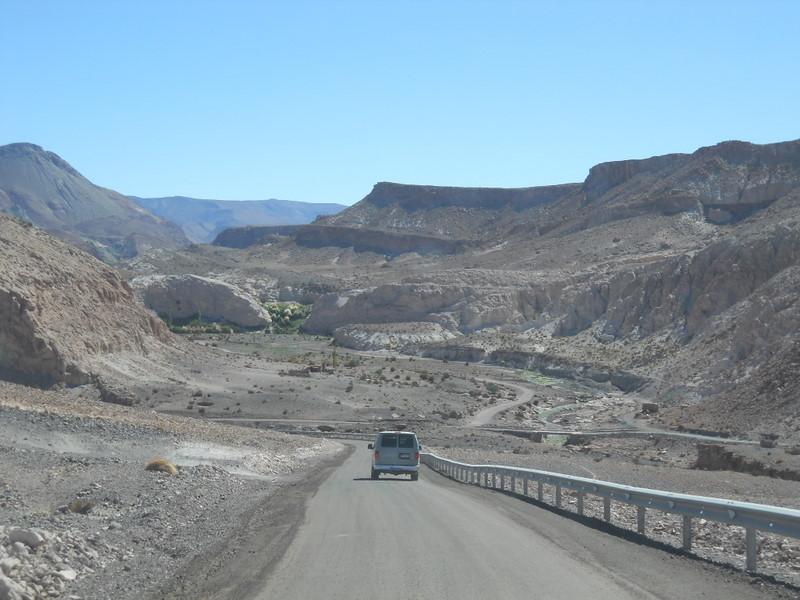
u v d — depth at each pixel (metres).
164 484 23.69
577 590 11.24
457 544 15.09
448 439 74.38
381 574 12.34
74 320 84.94
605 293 144.50
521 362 137.50
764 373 75.06
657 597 10.82
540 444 72.19
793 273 96.25
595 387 116.12
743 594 11.06
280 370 113.75
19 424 35.12
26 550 12.03
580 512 20.05
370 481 32.19
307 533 16.50
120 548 14.33
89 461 29.12
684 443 67.00
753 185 199.12
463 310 171.12
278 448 47.53
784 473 43.69
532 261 197.62
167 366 97.88
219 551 14.45
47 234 97.50
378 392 105.00
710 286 115.75
